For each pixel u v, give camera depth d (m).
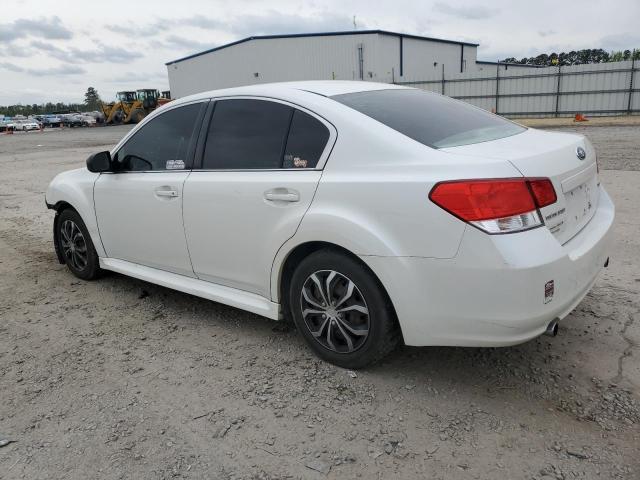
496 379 3.04
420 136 2.90
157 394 3.06
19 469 2.49
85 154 20.03
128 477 2.41
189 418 2.82
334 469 2.41
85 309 4.35
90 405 2.98
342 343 3.18
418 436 2.60
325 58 46.50
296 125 3.21
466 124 3.28
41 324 4.10
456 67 56.16
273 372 3.23
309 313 3.23
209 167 3.61
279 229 3.14
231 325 3.93
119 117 54.44
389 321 2.92
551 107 27.64
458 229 2.51
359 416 2.77
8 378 3.31
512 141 3.01
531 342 3.42
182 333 3.83
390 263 2.71
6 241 6.79
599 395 2.84
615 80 25.72
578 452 2.43
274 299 3.37
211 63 52.47
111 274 5.19
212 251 3.62
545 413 2.72
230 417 2.82
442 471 2.37
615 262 4.73
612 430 2.57
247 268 3.44
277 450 2.55
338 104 3.13
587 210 3.16
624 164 10.05
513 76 28.23
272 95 3.38
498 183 2.47
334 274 3.03
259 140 3.36
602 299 3.97
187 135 3.79
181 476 2.41
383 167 2.78
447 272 2.58
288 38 47.03
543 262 2.47
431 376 3.11
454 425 2.66
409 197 2.64
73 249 4.98
